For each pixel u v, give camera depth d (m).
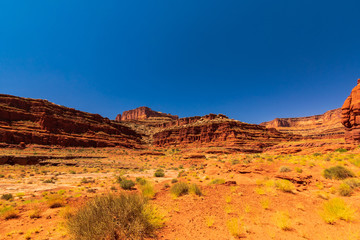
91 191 14.55
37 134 62.22
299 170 15.00
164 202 8.89
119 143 91.25
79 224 4.65
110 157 60.84
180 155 72.62
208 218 6.60
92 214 4.84
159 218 5.93
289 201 8.35
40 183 20.45
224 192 10.29
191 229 5.69
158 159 62.47
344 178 11.68
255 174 16.61
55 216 7.85
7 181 21.27
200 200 8.84
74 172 32.53
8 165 36.75
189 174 24.50
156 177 26.00
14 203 10.91
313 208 7.44
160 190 13.05
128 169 42.81
